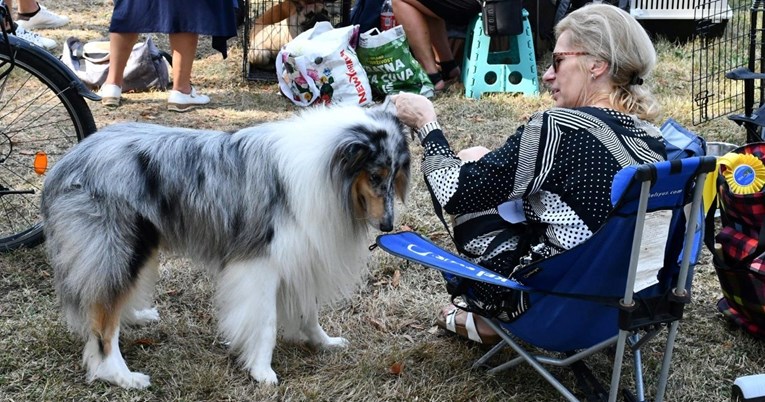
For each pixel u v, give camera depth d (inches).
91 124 151.8
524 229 105.8
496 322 111.1
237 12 295.6
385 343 129.2
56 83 146.9
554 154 96.1
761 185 123.6
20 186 173.3
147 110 227.8
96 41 269.4
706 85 233.1
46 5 333.4
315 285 116.3
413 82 249.0
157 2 218.8
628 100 102.3
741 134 217.2
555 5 284.4
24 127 194.9
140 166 110.1
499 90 254.1
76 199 109.0
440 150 104.7
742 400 112.7
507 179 98.7
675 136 118.6
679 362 123.4
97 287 108.8
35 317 129.0
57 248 111.5
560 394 115.6
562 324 100.5
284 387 114.5
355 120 108.0
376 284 147.4
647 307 94.1
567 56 103.0
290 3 264.1
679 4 298.4
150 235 112.1
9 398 110.2
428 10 249.8
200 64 276.2
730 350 127.1
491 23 234.8
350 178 106.3
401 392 115.3
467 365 122.2
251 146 110.7
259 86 258.5
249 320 112.2
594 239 90.0
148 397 111.8
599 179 94.3
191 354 123.3
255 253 110.3
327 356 124.3
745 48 284.8
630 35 99.7
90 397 110.9
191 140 113.0
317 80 235.8
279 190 108.3
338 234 110.9
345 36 239.5
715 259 126.3
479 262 107.2
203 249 115.0
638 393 107.2
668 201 89.1
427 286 147.2
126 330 127.4
